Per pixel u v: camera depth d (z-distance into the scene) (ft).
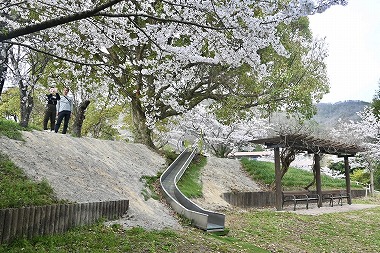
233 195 51.75
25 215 18.54
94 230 22.61
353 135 92.84
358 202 69.41
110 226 24.45
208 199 48.73
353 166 104.47
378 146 83.35
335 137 93.25
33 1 20.48
